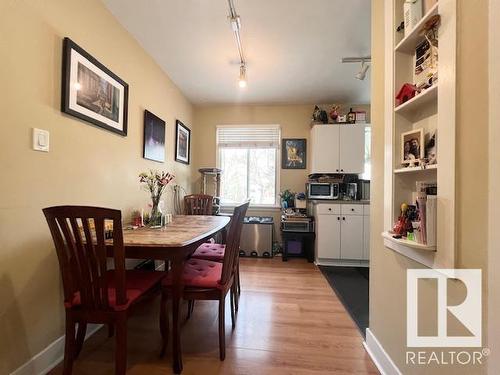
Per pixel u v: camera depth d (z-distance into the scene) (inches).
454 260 36.9
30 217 53.4
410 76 53.9
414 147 49.5
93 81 71.2
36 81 54.3
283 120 167.6
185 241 58.7
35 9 53.8
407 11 49.4
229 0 75.0
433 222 40.8
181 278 58.1
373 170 65.8
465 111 35.1
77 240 48.8
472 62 33.9
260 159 172.4
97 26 73.9
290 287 107.3
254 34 91.9
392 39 54.4
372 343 63.2
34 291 54.6
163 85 120.8
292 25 86.6
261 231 153.3
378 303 61.5
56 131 59.6
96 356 61.9
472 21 33.9
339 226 139.0
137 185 97.6
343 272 127.3
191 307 82.4
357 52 103.6
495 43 29.9
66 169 62.8
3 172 48.1
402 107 51.1
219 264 75.1
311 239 145.3
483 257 32.4
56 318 59.9
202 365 59.4
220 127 171.2
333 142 148.3
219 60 110.8
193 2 76.3
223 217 106.6
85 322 51.3
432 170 47.3
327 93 146.9
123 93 86.4
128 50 90.8
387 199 56.2
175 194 138.8
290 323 78.4
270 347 66.4
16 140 50.3
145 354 63.2
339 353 64.4
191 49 102.3
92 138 72.2
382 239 59.9
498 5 29.5
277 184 168.4
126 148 90.0
